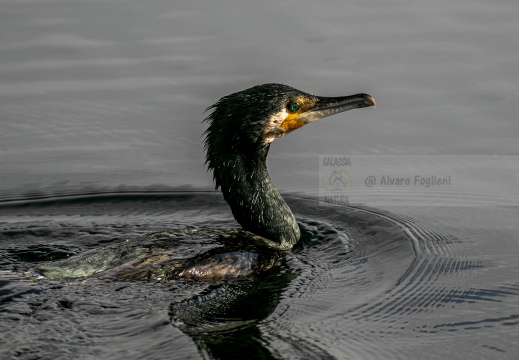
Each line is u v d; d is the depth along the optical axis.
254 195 11.68
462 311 9.55
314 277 10.55
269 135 11.63
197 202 14.01
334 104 11.88
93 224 12.80
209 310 9.27
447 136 15.89
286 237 11.84
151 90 17.22
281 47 18.42
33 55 18.25
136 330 8.65
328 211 13.53
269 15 20.06
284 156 15.81
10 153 15.53
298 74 17.25
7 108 16.75
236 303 9.59
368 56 18.09
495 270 10.84
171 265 10.05
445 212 13.34
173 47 18.52
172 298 9.45
